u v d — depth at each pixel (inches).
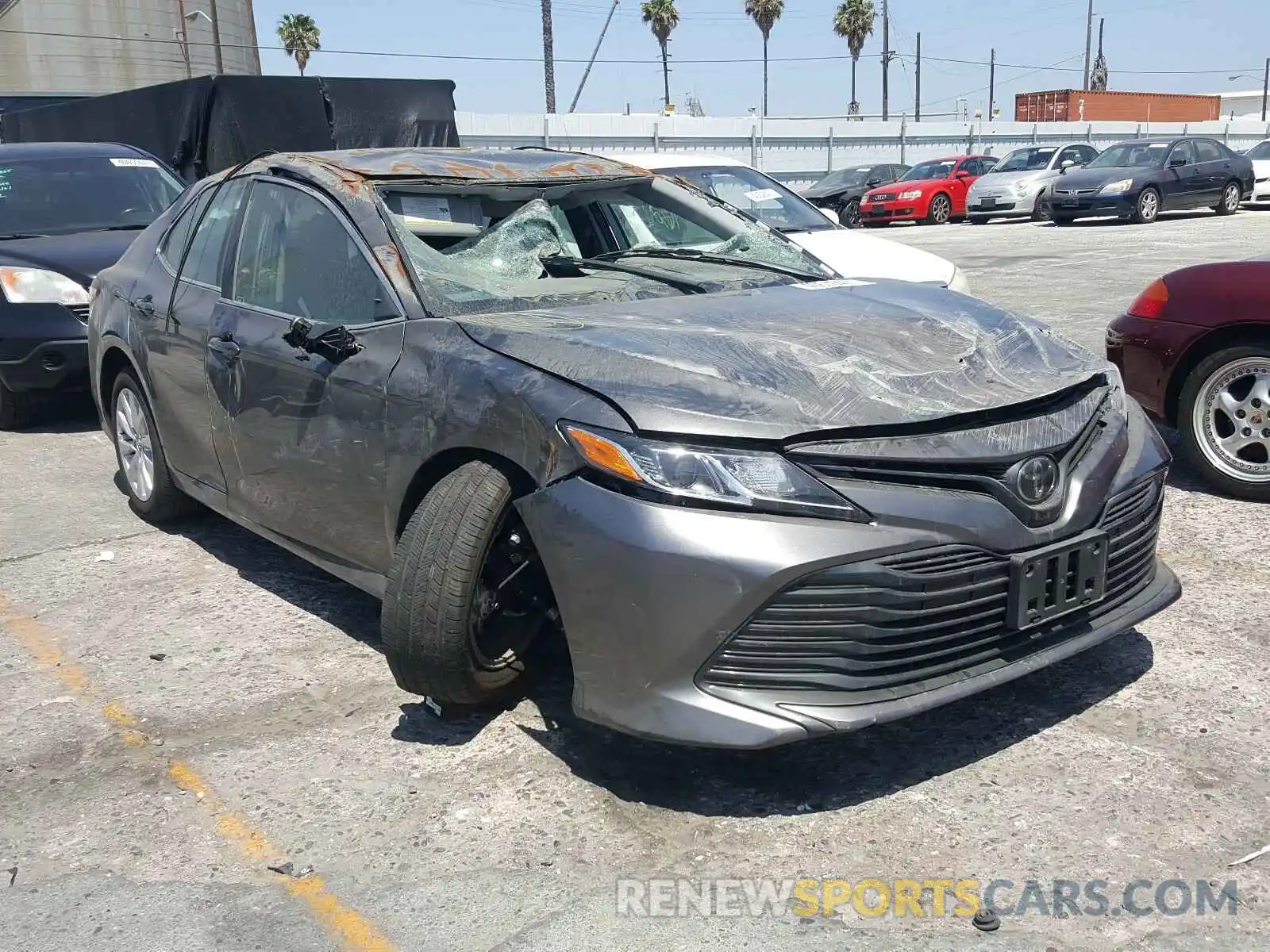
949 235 850.1
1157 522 132.6
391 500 134.4
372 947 96.9
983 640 114.0
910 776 119.8
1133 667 142.3
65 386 282.5
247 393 159.5
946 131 1628.9
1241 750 122.4
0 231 309.1
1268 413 198.7
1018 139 1701.5
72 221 317.4
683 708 108.1
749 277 163.0
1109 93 2069.4
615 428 111.1
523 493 121.2
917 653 110.7
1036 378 126.1
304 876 107.0
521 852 109.2
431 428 127.3
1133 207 816.3
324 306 151.1
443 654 120.4
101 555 197.6
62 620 170.6
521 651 129.6
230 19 1528.1
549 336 126.0
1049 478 116.2
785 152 1489.9
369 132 583.2
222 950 97.2
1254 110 2522.1
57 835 115.0
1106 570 120.2
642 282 156.7
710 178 358.9
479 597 123.0
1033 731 127.7
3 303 277.6
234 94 545.6
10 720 139.6
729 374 116.4
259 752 129.5
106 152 346.0
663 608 107.0
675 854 108.2
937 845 108.1
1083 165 871.7
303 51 2496.3
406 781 122.3
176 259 191.5
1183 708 131.6
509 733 131.3
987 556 111.9
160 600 177.3
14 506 228.5
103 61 1406.3
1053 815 112.0
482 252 152.8
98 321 212.1
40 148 343.0
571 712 135.6
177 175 350.6
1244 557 178.4
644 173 182.9
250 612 171.5
